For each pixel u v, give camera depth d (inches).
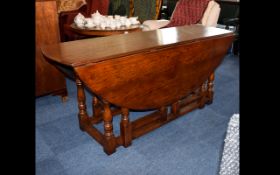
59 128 89.4
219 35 88.3
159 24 144.5
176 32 91.9
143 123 84.1
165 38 82.2
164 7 215.5
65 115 98.3
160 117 87.3
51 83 102.5
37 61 96.3
